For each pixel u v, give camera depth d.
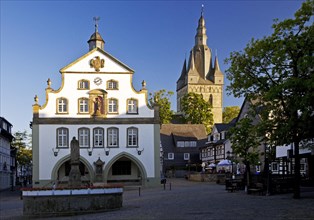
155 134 56.97
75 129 55.88
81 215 24.31
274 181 32.84
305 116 24.66
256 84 28.81
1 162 74.19
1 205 38.00
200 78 146.25
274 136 27.56
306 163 48.59
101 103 56.62
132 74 57.53
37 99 55.53
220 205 25.59
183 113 111.12
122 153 56.38
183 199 31.77
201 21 148.12
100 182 55.47
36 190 25.36
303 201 25.97
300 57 25.84
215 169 79.06
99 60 57.09
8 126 82.50
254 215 20.00
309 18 26.30
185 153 91.19
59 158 55.06
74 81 56.50
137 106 57.28
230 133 34.25
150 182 56.09
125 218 20.92
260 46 27.53
